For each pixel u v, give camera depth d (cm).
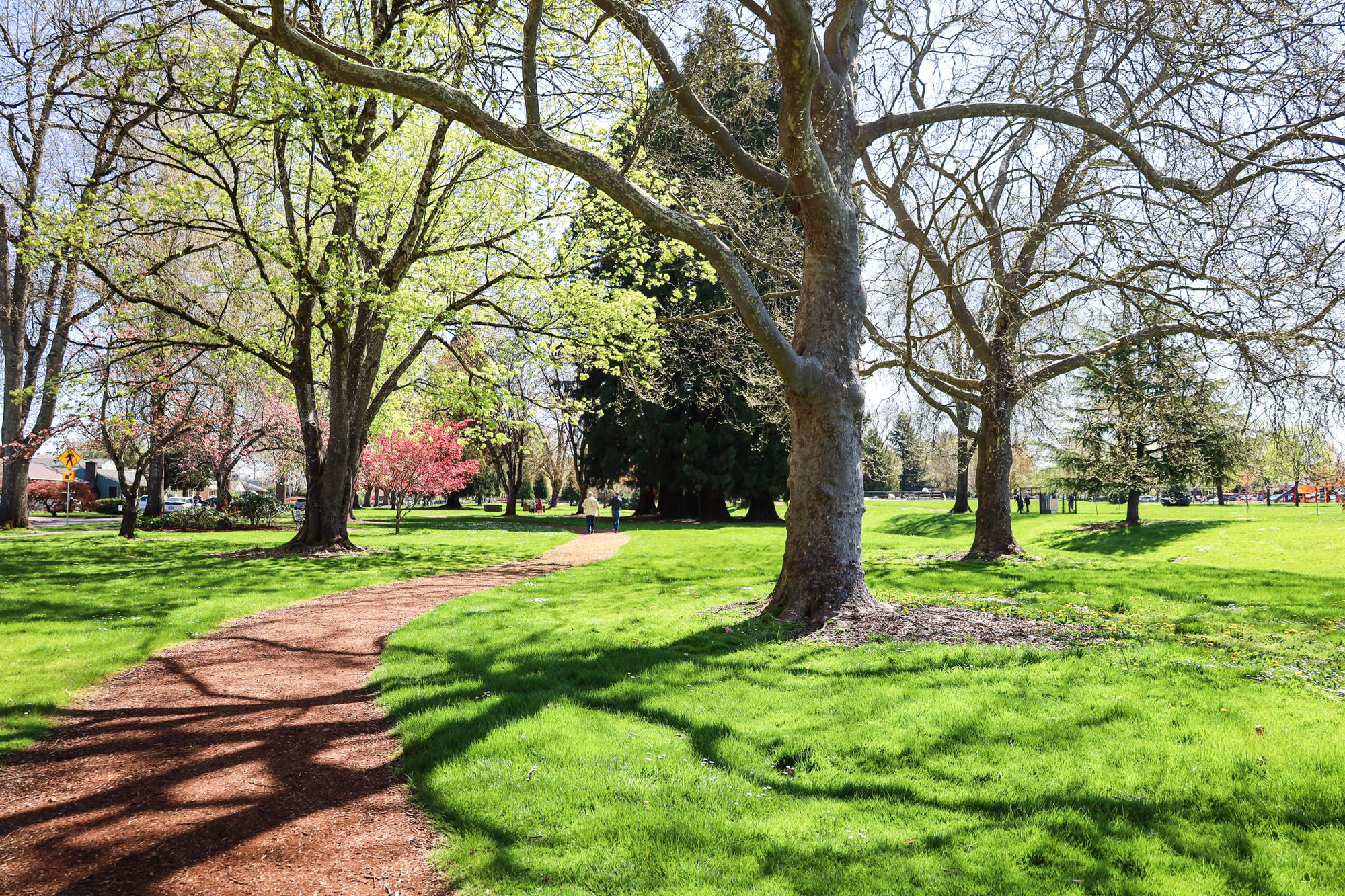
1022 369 1205
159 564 1548
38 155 2141
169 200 1523
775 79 1052
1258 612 944
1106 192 1030
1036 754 466
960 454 1984
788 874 335
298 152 1778
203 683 691
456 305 1761
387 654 772
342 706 616
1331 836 359
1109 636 793
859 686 612
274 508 3244
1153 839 362
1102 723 515
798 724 525
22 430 2605
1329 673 636
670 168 1342
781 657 715
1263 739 475
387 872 353
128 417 2198
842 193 916
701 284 3053
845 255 916
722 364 1702
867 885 325
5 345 2542
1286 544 2000
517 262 1848
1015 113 955
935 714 537
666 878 334
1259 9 784
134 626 900
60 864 360
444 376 1994
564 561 1820
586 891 326
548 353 1756
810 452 896
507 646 780
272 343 1978
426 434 2964
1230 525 2503
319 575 1413
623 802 409
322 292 1620
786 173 930
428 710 572
